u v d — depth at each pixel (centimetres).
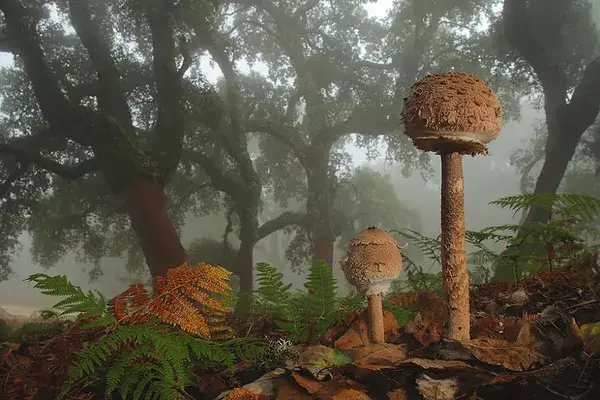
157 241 1841
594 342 167
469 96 190
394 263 211
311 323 260
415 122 196
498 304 304
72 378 177
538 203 421
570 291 285
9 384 224
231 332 243
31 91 2536
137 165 1861
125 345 203
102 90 2061
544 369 163
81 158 2514
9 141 2366
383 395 176
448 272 199
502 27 2636
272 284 272
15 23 1980
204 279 212
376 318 213
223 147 2778
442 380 167
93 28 2152
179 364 184
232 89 2619
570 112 2144
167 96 2061
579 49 2619
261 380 190
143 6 2158
